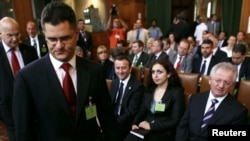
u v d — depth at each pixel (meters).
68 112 0.90
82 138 0.96
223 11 6.73
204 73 3.32
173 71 2.09
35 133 0.93
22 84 0.87
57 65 0.91
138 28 5.83
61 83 0.91
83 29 5.02
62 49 0.84
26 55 2.06
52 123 0.90
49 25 0.80
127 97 2.33
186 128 1.77
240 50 2.87
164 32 7.24
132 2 6.88
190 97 1.89
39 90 0.88
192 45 4.58
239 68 2.99
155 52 3.86
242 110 1.57
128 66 2.37
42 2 5.14
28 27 3.21
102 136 1.09
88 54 4.89
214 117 1.61
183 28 6.13
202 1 8.32
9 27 1.85
